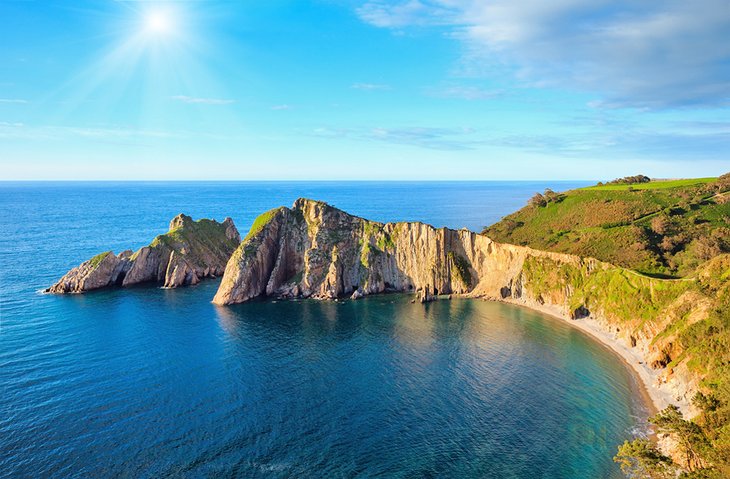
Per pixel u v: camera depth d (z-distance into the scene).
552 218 161.38
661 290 99.62
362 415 72.00
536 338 106.06
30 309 126.56
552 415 72.50
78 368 87.19
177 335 107.44
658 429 68.19
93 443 63.34
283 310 131.00
